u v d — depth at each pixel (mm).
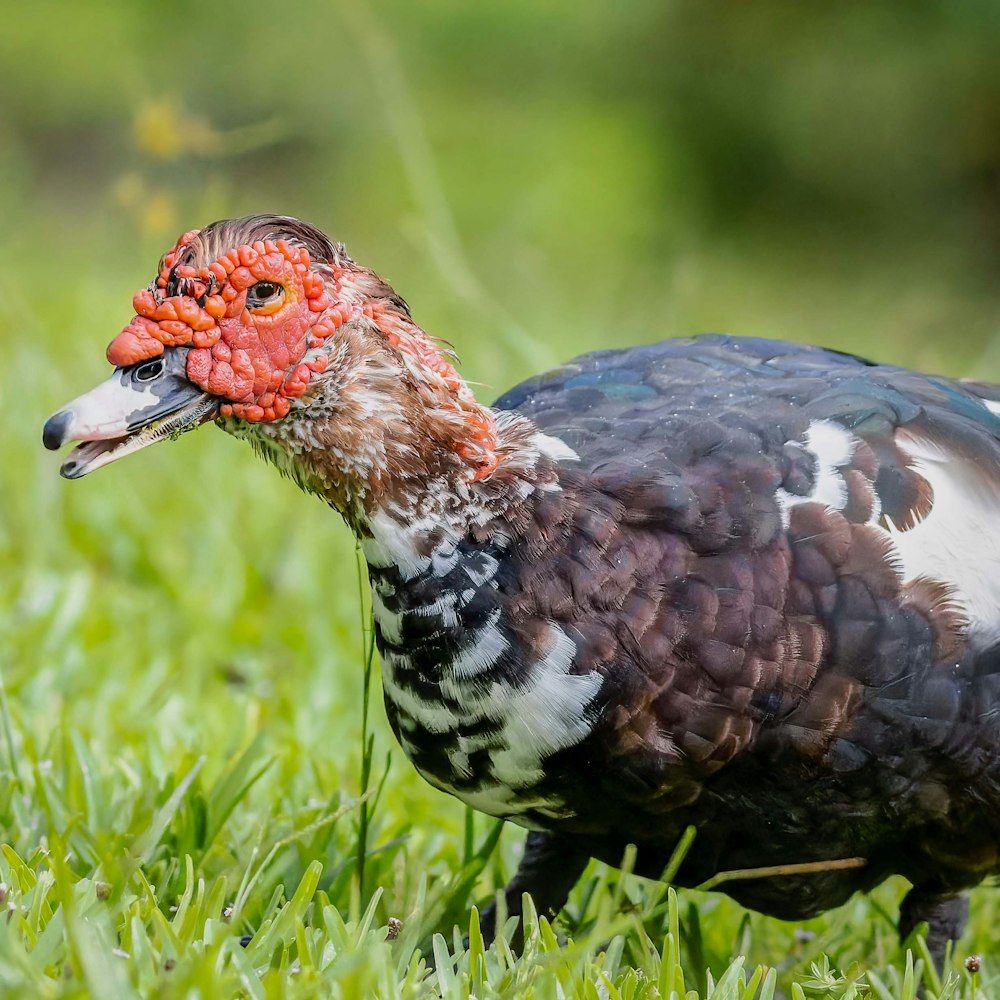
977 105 38188
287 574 13938
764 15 39375
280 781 10391
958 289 36469
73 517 14320
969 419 8719
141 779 10039
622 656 7551
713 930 9664
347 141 33281
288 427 7594
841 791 7895
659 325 20438
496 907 8484
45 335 16688
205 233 7418
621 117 38000
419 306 20172
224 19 35031
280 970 7109
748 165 39156
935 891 8836
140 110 15617
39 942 6926
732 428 8094
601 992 7434
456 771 7953
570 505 7668
